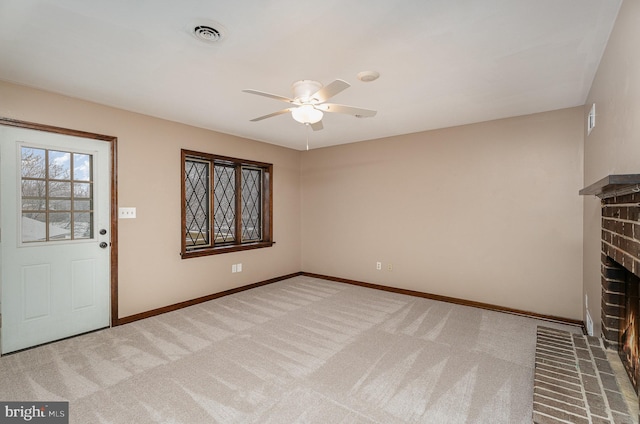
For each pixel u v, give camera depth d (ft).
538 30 5.96
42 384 7.07
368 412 6.18
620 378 5.64
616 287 6.61
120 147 10.77
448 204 13.32
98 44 6.50
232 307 12.56
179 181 12.57
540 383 5.50
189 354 8.54
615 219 5.82
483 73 7.89
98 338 9.58
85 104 9.92
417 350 8.82
